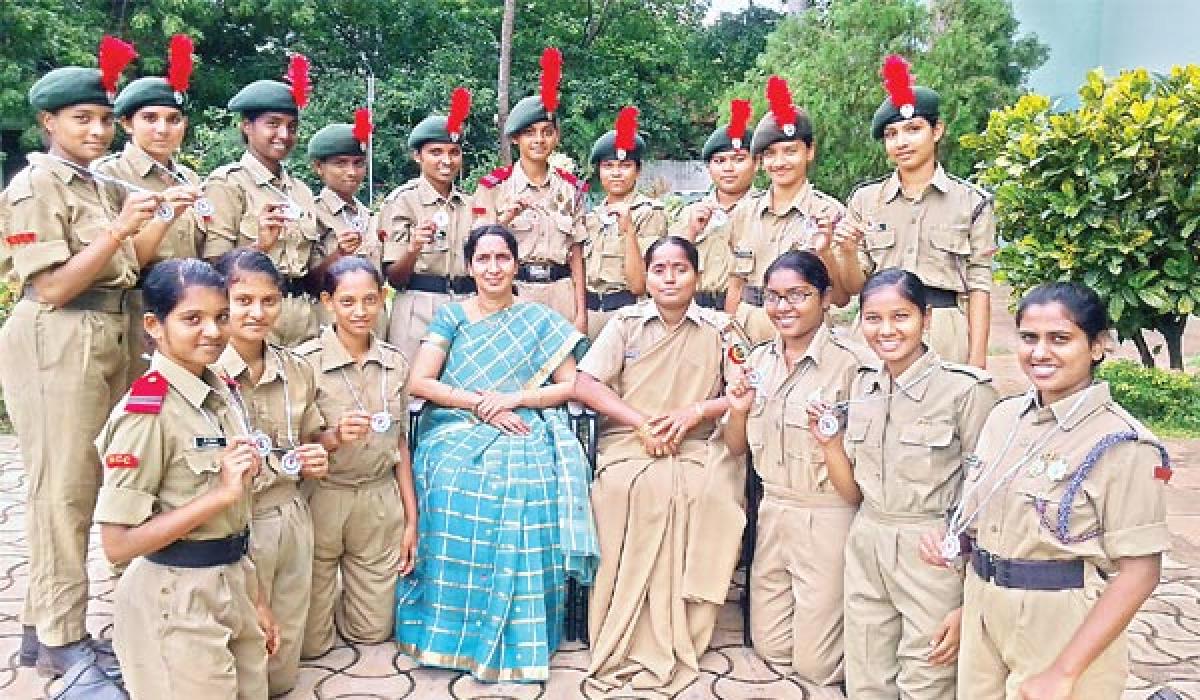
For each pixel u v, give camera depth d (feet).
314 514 10.61
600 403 11.43
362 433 10.02
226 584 8.56
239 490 8.07
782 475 10.71
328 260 12.90
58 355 9.69
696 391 11.60
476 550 10.57
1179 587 12.96
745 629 11.46
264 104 12.22
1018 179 20.56
